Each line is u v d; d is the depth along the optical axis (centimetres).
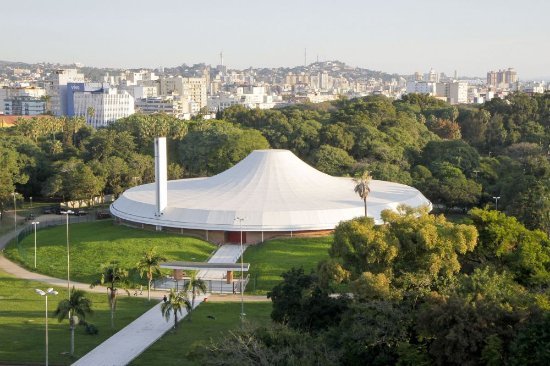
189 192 16600
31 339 9056
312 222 14625
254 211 14750
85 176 19675
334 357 6562
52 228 16712
